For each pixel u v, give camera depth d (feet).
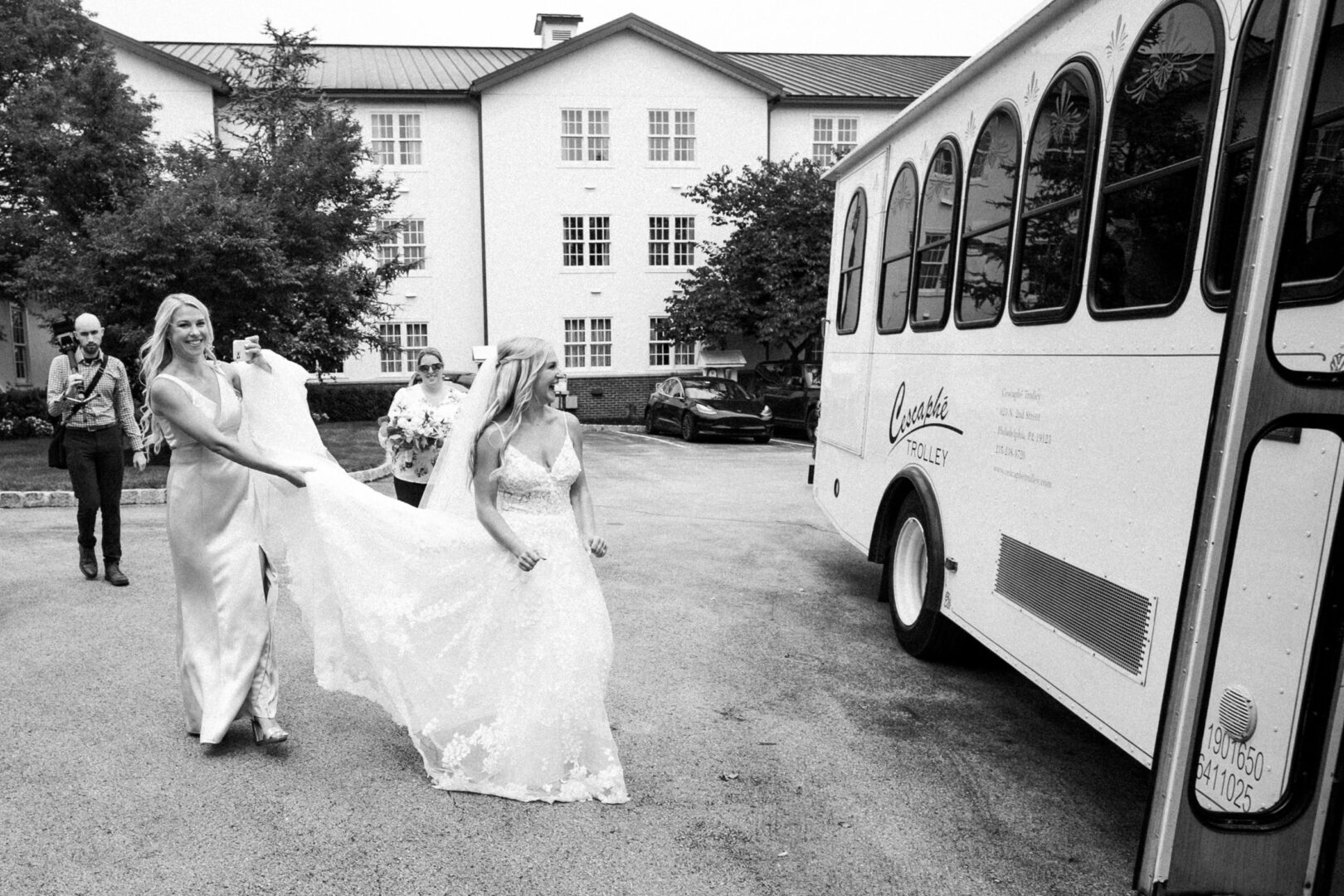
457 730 13.58
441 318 99.35
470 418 14.10
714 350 97.91
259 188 57.00
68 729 15.17
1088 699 12.50
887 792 13.84
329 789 13.39
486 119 96.73
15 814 12.37
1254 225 8.32
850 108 102.83
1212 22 10.58
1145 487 11.39
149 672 17.87
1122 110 12.42
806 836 12.46
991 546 15.97
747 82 99.14
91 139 63.41
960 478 17.54
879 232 23.17
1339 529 8.53
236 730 15.38
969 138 17.80
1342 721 8.79
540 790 13.32
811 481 29.45
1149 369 11.41
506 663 13.51
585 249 99.50
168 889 10.75
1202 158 10.62
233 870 11.18
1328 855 9.07
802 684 18.45
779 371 93.20
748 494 44.86
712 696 17.70
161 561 26.94
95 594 23.29
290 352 54.65
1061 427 13.55
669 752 15.10
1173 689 8.91
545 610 13.50
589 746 13.53
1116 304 12.32
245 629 14.47
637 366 101.40
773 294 87.81
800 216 88.17
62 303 52.01
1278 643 9.12
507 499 13.62
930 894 11.14
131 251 47.80
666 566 28.63
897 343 21.54
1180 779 8.87
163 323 14.01
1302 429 8.85
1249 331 8.38
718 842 12.24
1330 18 8.04
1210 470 8.64
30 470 44.06
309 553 14.49
